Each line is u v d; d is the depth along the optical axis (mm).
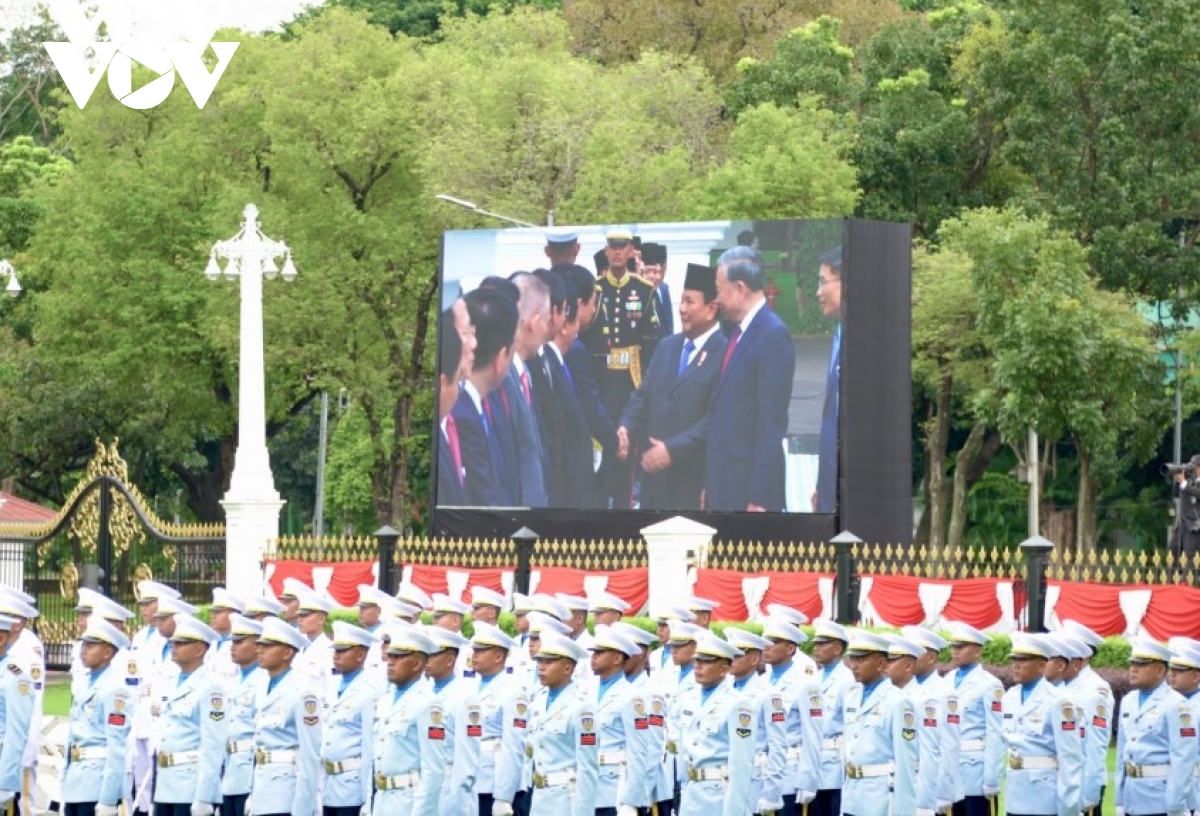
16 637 21359
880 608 30156
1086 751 19297
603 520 37625
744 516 36531
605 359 37844
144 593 24609
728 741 18812
